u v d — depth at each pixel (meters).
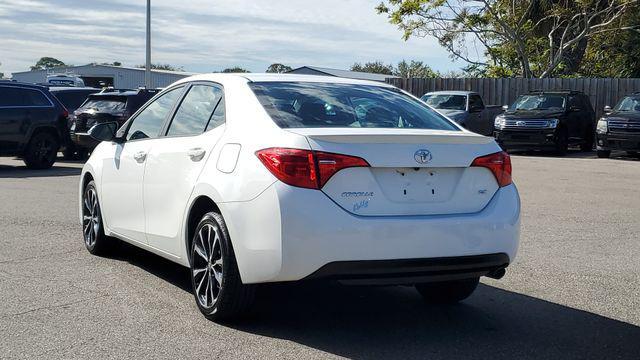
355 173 4.52
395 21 28.06
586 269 6.92
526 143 20.95
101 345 4.58
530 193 12.47
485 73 31.80
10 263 6.78
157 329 4.90
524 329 5.12
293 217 4.39
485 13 27.62
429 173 4.74
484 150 4.96
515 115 21.30
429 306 5.71
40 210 9.95
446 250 4.63
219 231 4.87
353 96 5.57
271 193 4.47
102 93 18.69
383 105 5.55
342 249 4.40
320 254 4.38
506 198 4.99
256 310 5.45
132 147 6.37
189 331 4.88
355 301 5.81
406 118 5.43
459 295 5.63
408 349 4.64
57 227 8.66
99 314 5.22
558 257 7.43
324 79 5.89
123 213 6.45
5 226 8.69
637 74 31.64
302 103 5.24
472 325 5.20
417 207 4.66
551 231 8.89
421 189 4.70
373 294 6.05
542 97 22.30
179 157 5.52
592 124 22.95
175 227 5.50
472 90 27.80
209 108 5.61
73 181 13.77
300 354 4.48
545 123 20.72
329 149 4.49
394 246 4.48
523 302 5.83
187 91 6.05
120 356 4.39
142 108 6.65
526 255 7.51
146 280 6.23
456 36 28.36
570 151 23.17
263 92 5.34
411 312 5.52
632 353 4.64
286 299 5.81
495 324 5.23
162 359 4.35
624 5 25.80
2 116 15.55
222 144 5.08
